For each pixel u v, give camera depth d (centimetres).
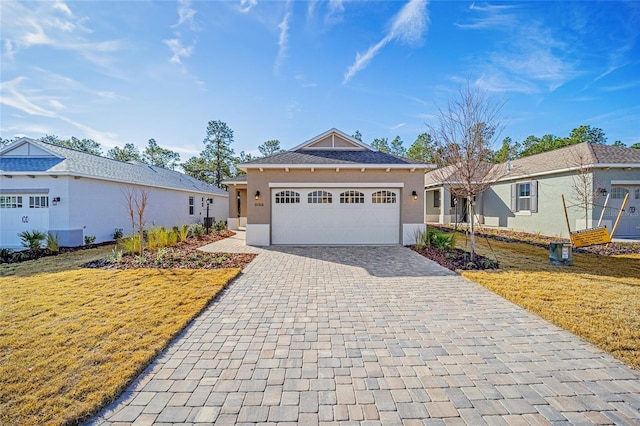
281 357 336
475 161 836
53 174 1154
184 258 885
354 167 1127
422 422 236
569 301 494
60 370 302
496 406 254
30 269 764
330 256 941
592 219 1266
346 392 274
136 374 299
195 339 380
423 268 775
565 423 235
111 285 605
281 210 1170
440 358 332
